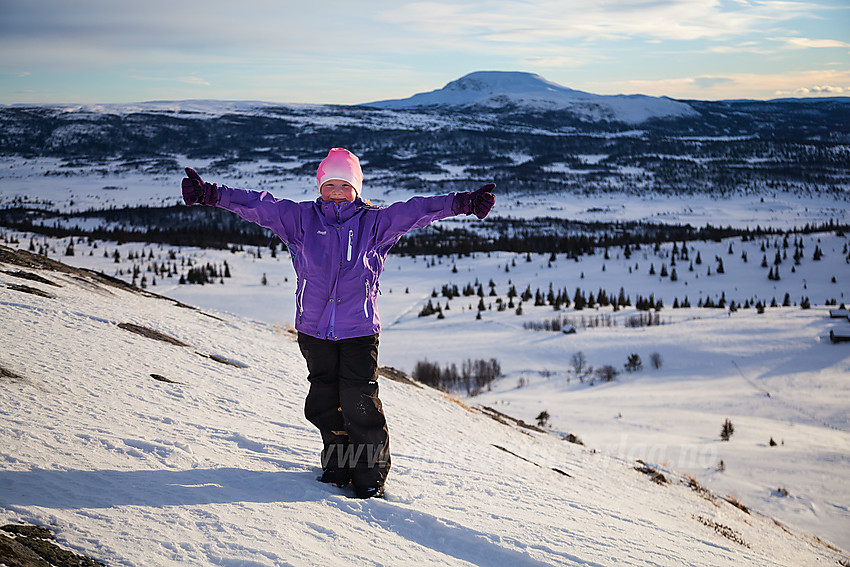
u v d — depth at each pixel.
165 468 3.63
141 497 3.02
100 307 11.75
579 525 4.47
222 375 8.80
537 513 4.55
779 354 111.75
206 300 157.25
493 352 120.31
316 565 2.60
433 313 161.50
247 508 3.14
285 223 3.64
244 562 2.49
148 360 8.20
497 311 161.50
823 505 33.12
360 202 3.79
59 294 11.99
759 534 10.99
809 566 9.11
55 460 3.29
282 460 4.51
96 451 3.65
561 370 108.69
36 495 2.77
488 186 3.62
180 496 3.16
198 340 11.71
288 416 7.05
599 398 87.19
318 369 3.89
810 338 118.19
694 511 10.72
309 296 3.76
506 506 4.50
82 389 5.54
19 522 2.46
